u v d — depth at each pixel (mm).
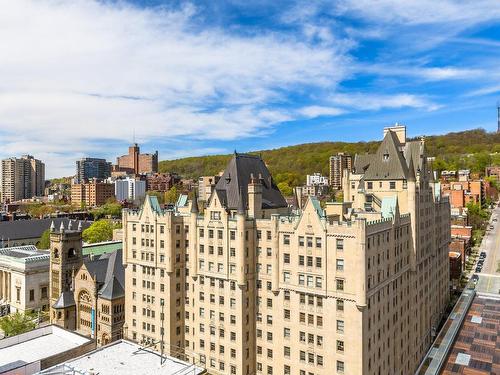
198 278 88688
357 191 98188
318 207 71688
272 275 77125
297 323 73875
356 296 65188
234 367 81688
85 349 70938
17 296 137875
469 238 196750
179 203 104438
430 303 105938
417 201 90625
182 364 59188
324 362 70000
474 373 81000
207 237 86062
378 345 71812
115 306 102500
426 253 99750
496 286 148875
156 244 92062
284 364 76250
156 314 92812
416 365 93688
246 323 80812
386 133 96188
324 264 69250
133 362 59625
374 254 68938
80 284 109938
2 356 69125
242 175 91188
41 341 75562
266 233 79875
